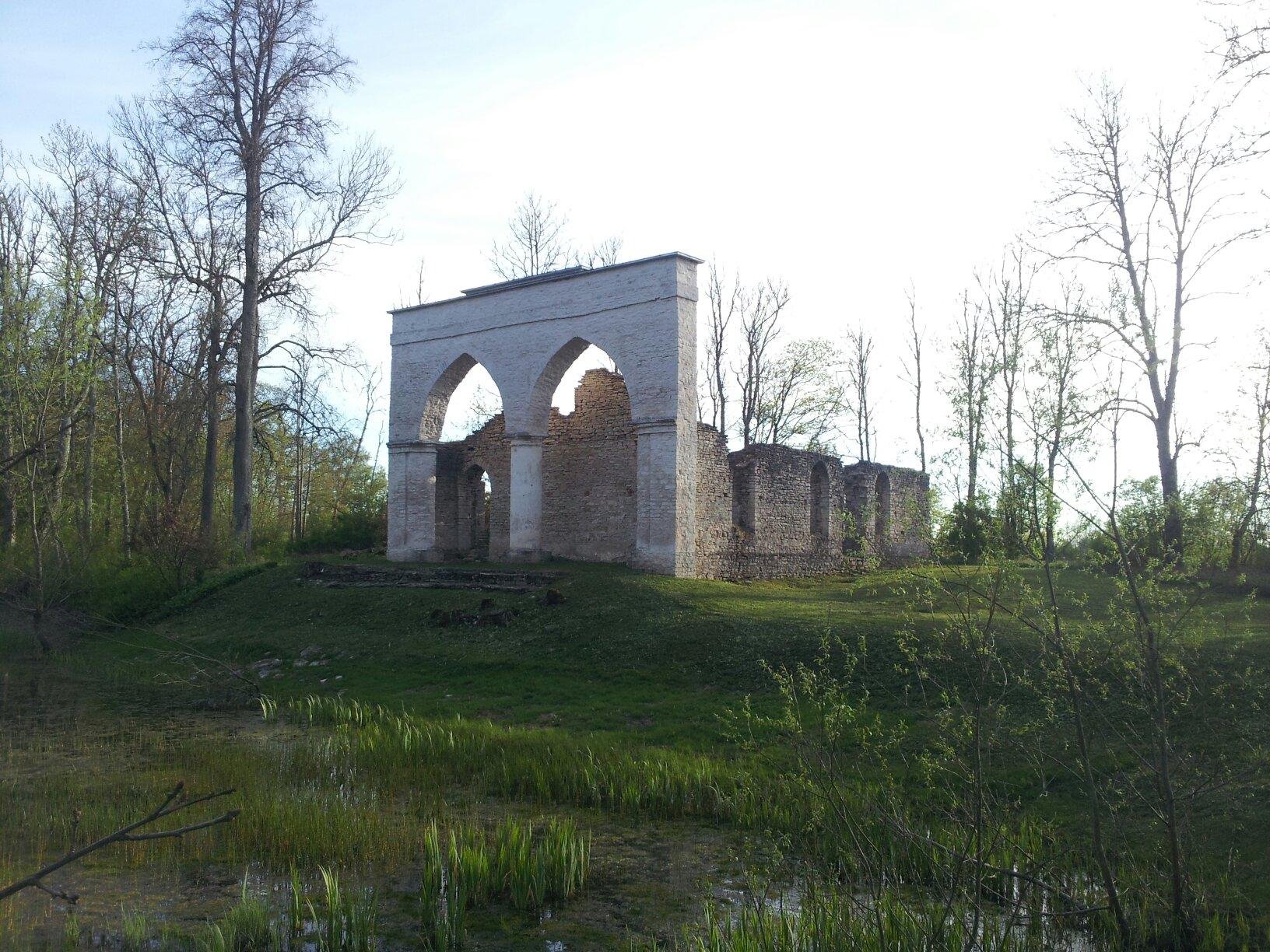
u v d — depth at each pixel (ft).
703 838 32.45
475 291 90.79
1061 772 33.32
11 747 45.19
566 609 66.33
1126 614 25.09
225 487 137.08
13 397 68.08
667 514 75.87
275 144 99.66
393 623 70.69
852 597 73.46
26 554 92.73
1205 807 29.76
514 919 26.17
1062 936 24.35
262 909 25.58
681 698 49.90
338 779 39.11
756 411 144.05
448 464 103.04
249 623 78.74
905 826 26.73
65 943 24.07
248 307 99.71
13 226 98.43
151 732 49.01
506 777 38.22
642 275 79.20
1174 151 71.26
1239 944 23.26
